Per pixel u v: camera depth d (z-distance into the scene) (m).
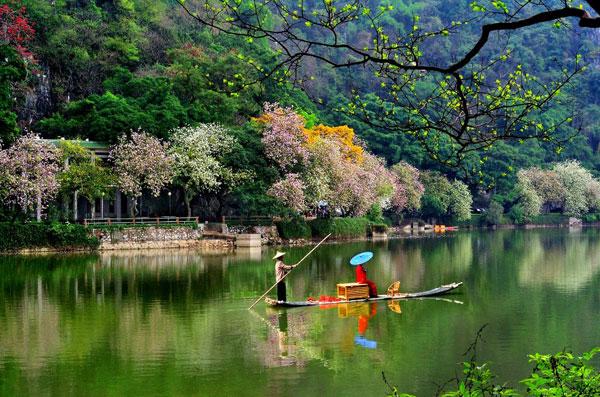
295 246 61.91
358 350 19.75
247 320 24.25
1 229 51.03
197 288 32.44
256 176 62.41
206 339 21.17
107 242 55.38
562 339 21.19
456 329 22.69
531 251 57.53
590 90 153.25
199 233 59.81
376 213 84.44
